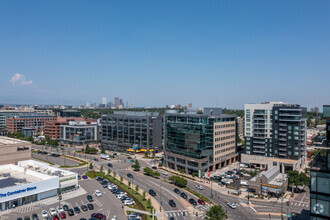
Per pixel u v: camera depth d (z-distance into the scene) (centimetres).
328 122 4434
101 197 9906
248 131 15750
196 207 9012
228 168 15200
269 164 14088
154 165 15600
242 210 8731
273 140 14862
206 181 12444
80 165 15138
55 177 9956
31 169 11738
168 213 8425
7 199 8538
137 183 11775
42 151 19562
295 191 10862
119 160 16950
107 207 8881
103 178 12406
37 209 8650
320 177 4259
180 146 14200
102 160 16875
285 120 14375
